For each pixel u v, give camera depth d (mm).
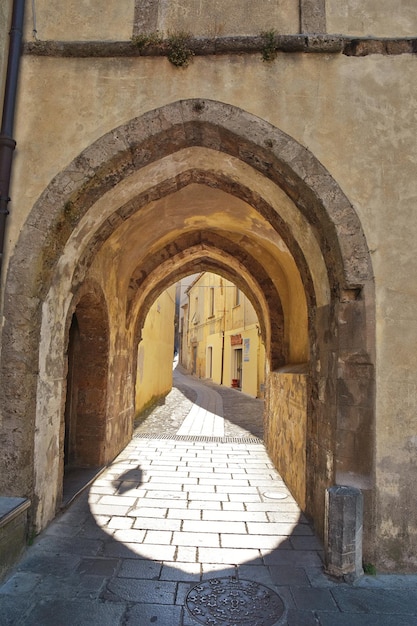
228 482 6336
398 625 3086
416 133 4234
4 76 4305
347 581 3650
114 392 7441
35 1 4516
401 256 4090
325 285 4531
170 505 5328
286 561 3996
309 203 4312
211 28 4480
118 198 4914
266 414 8805
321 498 4457
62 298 4789
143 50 4328
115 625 3006
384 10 4453
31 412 4105
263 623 3066
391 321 4035
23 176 4258
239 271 9141
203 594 3420
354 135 4234
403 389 3975
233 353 23250
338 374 4055
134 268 8109
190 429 10695
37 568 3738
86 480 6027
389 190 4168
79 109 4332
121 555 4023
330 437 4211
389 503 3891
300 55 4344
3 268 4113
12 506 3670
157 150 4496
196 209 6992
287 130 4250
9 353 4012
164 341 18312
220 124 4258
